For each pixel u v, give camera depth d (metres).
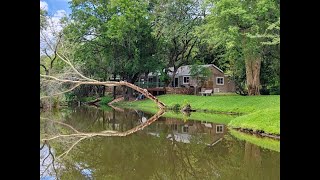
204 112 21.52
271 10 18.72
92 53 29.17
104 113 21.11
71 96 28.83
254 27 19.11
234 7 19.03
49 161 8.40
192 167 7.95
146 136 12.24
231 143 10.70
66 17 25.56
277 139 11.29
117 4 28.53
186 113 21.09
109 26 28.22
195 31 26.39
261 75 25.89
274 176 6.99
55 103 21.83
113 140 11.38
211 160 8.55
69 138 11.77
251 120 13.33
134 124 15.80
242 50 21.00
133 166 8.07
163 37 30.23
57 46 16.34
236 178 6.93
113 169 7.75
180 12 29.23
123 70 30.12
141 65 30.06
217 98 22.75
